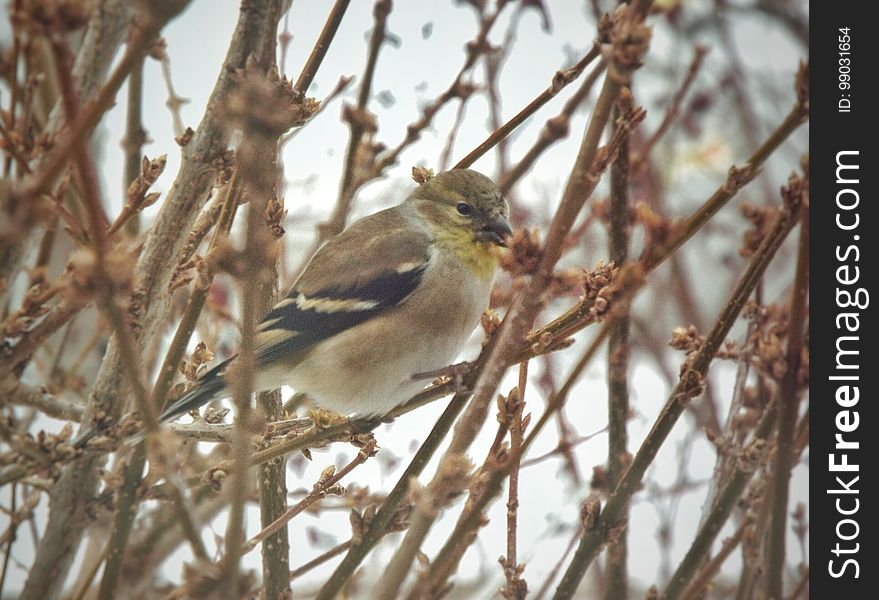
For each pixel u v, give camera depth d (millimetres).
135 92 12094
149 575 9273
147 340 8859
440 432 8531
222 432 9102
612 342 10180
